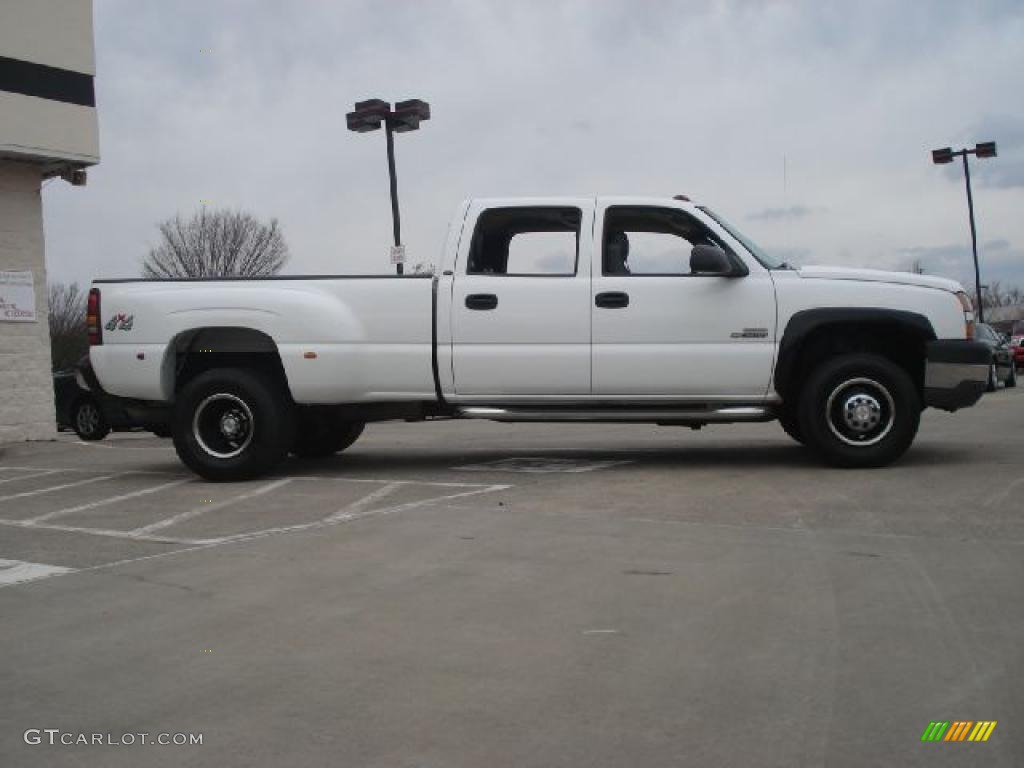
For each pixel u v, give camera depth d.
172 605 4.62
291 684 3.62
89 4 13.49
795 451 9.34
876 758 2.94
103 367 8.58
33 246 13.41
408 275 8.15
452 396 8.16
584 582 4.78
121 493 8.05
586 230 8.06
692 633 4.02
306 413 8.64
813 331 7.93
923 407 8.16
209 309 8.31
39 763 3.05
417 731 3.20
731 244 7.95
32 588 4.98
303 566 5.23
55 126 13.05
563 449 10.37
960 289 7.94
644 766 2.93
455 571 5.04
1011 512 6.09
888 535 5.58
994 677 3.50
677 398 7.99
